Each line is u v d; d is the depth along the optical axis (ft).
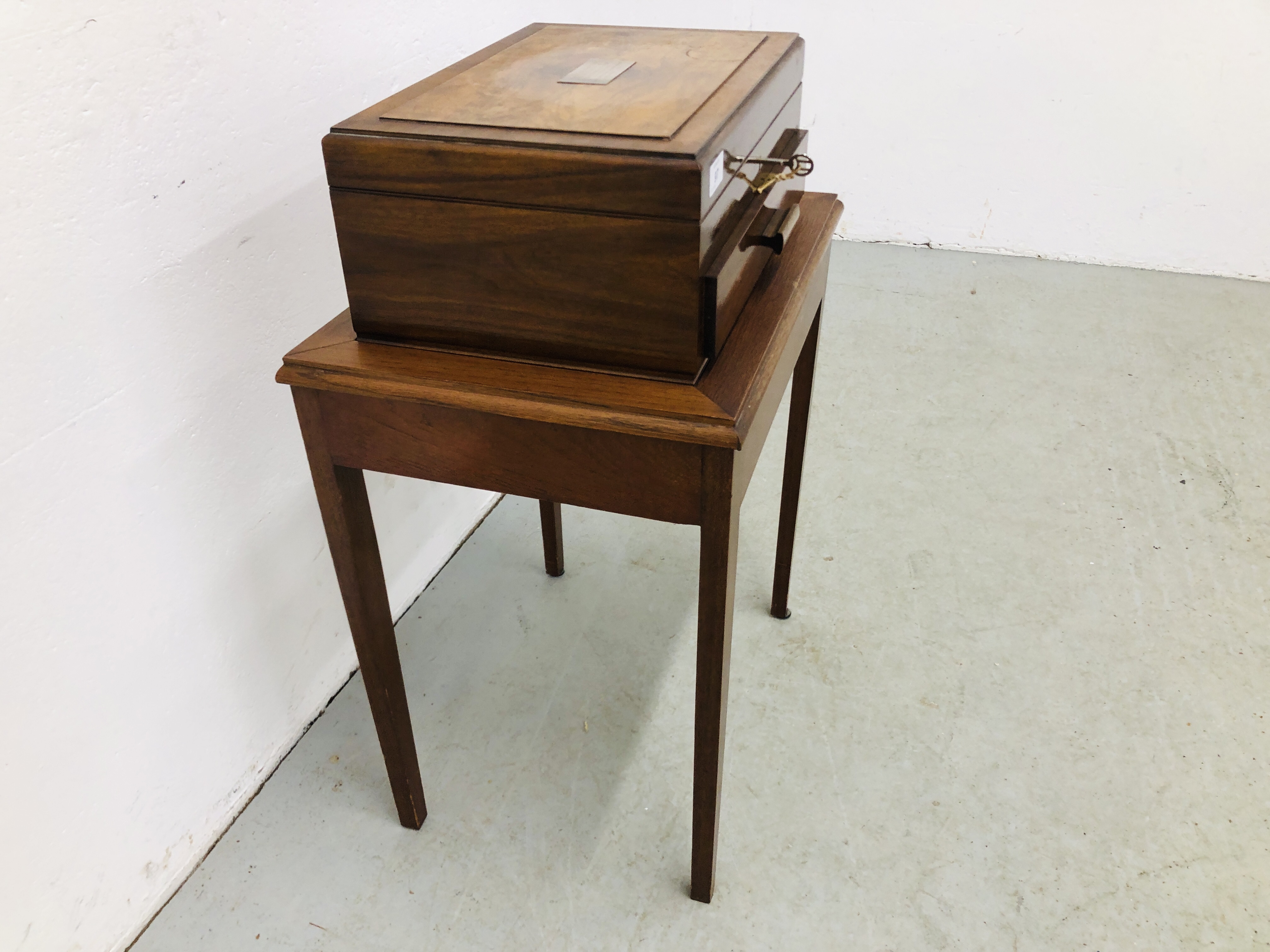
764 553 5.95
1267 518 6.15
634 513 3.03
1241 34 8.43
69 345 3.05
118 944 3.80
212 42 3.34
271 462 4.11
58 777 3.38
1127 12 8.62
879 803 4.40
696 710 3.45
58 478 3.13
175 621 3.77
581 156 2.55
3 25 2.63
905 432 7.10
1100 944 3.81
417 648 5.31
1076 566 5.80
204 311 3.58
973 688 4.99
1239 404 7.34
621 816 4.36
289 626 4.51
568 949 3.82
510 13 5.39
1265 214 9.11
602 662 5.20
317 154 4.00
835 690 4.98
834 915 3.93
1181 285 9.34
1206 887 4.00
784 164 3.02
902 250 10.32
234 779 4.33
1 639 3.05
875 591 5.64
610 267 2.72
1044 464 6.73
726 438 2.68
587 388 2.86
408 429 3.08
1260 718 4.78
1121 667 5.09
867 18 9.34
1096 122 9.20
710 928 3.89
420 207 2.79
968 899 3.99
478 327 3.00
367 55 4.21
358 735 4.79
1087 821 4.29
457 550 6.07
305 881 4.09
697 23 9.78
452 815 4.38
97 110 2.96
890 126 9.84
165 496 3.59
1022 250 10.09
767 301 3.34
